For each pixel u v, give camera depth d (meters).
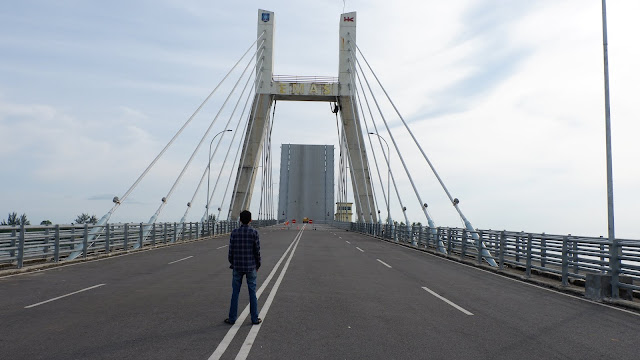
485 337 6.68
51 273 14.02
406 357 5.64
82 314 7.93
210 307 8.64
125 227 22.91
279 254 21.67
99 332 6.67
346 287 11.49
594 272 11.02
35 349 5.78
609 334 7.00
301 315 8.04
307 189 100.25
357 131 62.16
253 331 6.84
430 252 25.12
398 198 40.06
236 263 7.34
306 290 10.91
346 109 64.44
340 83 64.19
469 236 20.19
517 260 15.98
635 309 9.08
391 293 10.66
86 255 18.89
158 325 7.16
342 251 24.16
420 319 7.86
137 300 9.34
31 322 7.29
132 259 19.03
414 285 12.16
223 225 48.62
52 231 16.45
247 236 7.36
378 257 21.03
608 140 15.38
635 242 9.85
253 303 7.36
